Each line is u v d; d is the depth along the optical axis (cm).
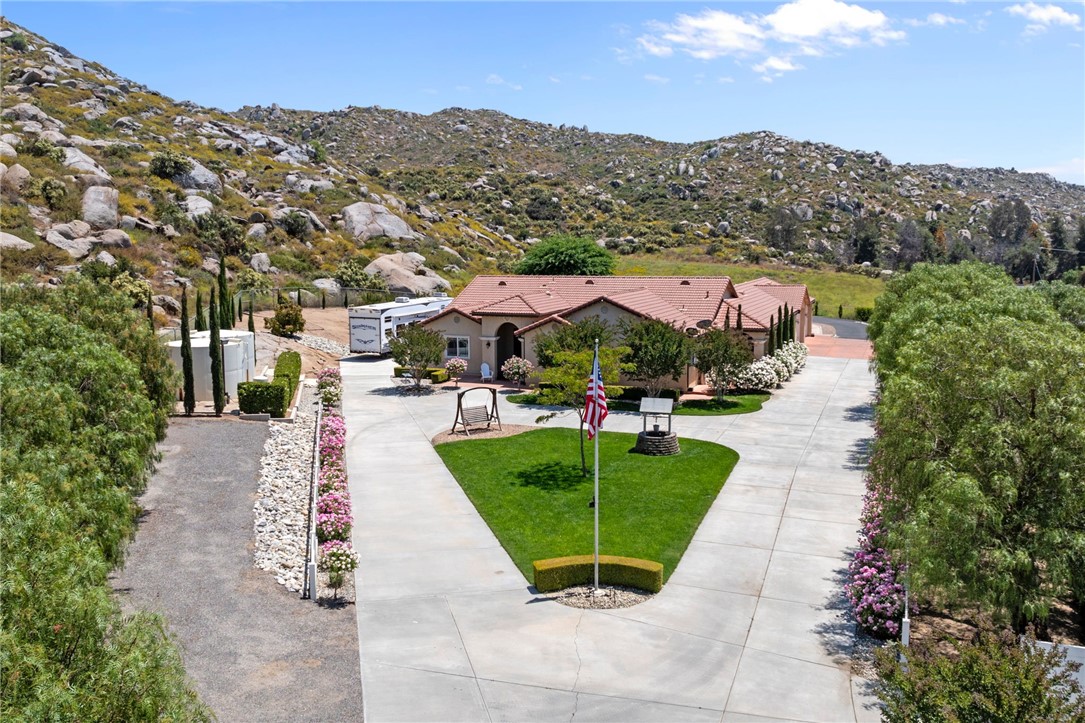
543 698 1266
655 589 1664
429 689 1283
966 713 882
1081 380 1312
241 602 1562
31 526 916
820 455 2741
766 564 1812
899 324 2647
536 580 1669
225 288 4125
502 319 4212
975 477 1322
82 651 794
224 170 7462
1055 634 1489
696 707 1243
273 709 1205
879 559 1641
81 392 1571
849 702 1258
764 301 4925
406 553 1870
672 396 3741
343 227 7369
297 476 2428
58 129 6800
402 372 4062
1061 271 11438
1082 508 1255
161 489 2197
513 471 2536
